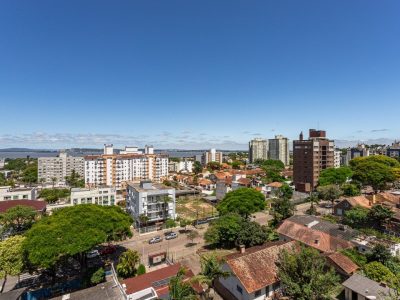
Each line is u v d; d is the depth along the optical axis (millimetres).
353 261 39969
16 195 91500
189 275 37938
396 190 105938
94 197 94250
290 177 157375
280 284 36062
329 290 28609
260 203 70438
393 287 29641
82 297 31188
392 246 44812
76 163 188125
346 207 73000
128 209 89938
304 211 85000
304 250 31781
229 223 55469
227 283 38188
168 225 74562
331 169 118250
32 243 38219
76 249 38875
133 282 35594
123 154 159250
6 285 43594
